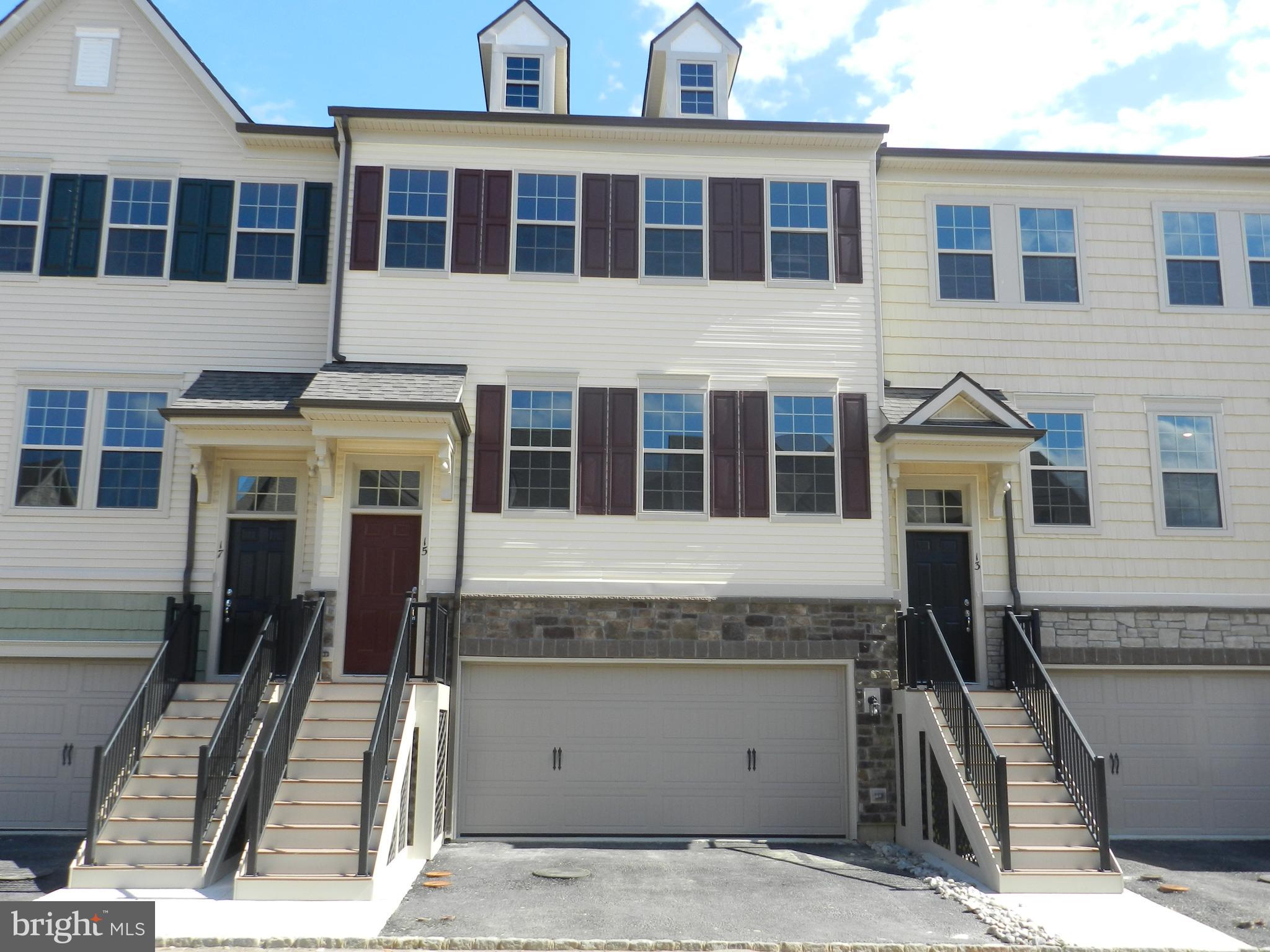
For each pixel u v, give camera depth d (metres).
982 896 9.47
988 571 13.45
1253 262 14.71
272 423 12.24
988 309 14.26
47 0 13.96
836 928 8.28
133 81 14.07
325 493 12.15
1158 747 13.43
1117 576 13.70
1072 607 13.51
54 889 9.35
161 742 11.00
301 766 10.24
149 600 12.87
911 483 13.69
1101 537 13.77
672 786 12.52
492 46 14.91
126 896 9.01
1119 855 11.89
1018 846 10.13
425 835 10.81
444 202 13.43
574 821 12.35
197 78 14.00
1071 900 9.45
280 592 13.02
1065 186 14.66
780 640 12.66
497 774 12.40
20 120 13.83
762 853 11.45
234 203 13.92
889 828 12.33
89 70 14.06
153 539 13.02
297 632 11.74
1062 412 14.12
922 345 14.11
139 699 10.66
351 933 7.95
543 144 13.63
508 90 14.80
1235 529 13.98
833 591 12.82
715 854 11.34
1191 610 13.67
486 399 12.99
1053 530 13.71
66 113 13.92
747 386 13.29
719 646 12.59
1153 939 8.16
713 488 12.99
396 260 13.24
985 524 13.57
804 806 12.56
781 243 13.66
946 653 11.50
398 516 12.70
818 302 13.54
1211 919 8.90
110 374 13.39
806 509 13.05
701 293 13.45
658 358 13.28
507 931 8.07
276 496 13.24
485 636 12.42
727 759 12.62
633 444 13.05
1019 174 14.61
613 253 13.45
